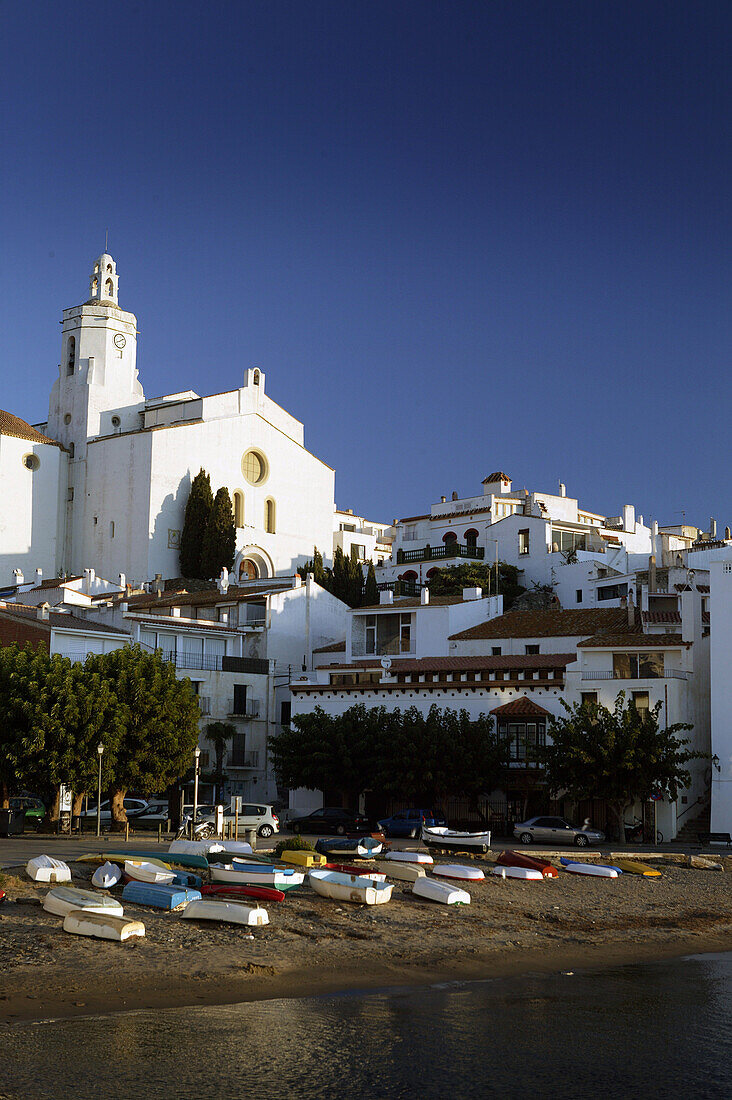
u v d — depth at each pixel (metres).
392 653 78.38
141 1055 20.55
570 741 56.38
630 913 37.72
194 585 101.38
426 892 36.44
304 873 38.00
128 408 118.19
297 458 120.19
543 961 30.17
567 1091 19.84
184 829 48.88
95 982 24.69
